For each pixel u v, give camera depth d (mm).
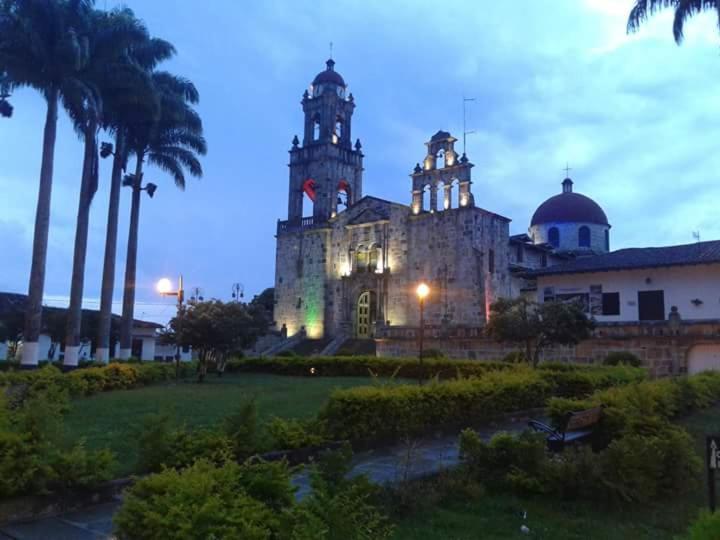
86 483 8562
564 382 20531
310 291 58312
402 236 52906
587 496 9875
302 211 61094
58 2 29328
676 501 10219
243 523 5832
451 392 15555
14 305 49375
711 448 7641
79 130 33344
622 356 30016
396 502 8789
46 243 28047
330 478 7367
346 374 34938
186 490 6211
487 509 9352
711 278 33719
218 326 29641
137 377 25812
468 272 48375
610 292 37000
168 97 37250
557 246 64438
